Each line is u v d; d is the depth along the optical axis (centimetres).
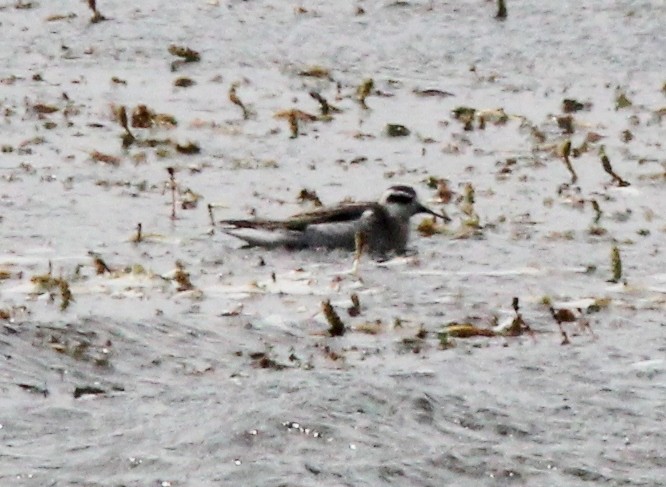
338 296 1606
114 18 2873
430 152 2253
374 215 1800
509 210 1983
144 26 2836
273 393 1230
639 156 2233
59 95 2509
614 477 1122
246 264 1741
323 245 1792
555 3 2833
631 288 1648
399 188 1831
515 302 1498
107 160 2164
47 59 2700
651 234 1877
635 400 1266
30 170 2105
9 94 2511
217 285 1638
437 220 1941
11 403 1236
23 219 1889
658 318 1520
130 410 1215
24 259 1730
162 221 1897
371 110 2447
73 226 1867
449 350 1405
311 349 1416
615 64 2647
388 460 1123
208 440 1138
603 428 1205
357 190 2070
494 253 1789
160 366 1356
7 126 2328
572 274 1705
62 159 2169
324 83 2581
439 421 1199
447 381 1290
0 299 1536
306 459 1114
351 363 1360
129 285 1616
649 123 2392
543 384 1298
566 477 1122
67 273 1667
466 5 2852
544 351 1393
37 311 1480
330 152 2244
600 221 1931
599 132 2355
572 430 1201
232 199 2008
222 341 1427
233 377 1313
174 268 1712
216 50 2728
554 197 2041
